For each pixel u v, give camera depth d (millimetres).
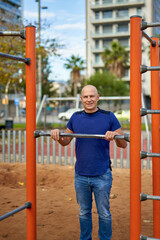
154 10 57500
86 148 2863
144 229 3766
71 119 3016
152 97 3125
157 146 3000
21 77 14656
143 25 2398
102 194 2869
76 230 3762
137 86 2414
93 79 38594
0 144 12531
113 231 3721
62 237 3553
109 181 2912
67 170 7305
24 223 4008
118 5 56188
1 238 3525
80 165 2904
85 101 2861
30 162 2740
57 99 12531
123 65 41375
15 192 5531
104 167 2879
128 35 55781
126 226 3883
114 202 4906
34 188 2758
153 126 3033
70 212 4434
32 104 2736
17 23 13664
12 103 56719
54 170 7266
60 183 6277
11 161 8680
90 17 58156
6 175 6625
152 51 3127
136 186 2416
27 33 2736
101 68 57750
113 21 56656
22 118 41469
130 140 2443
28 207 2727
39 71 18953
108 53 41656
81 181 2924
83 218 2988
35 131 2729
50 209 4566
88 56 58125
